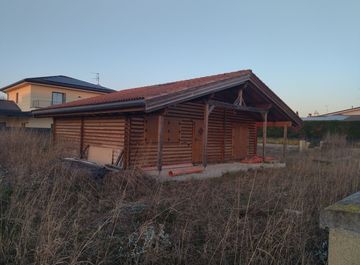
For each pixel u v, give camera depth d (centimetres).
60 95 2369
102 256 314
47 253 282
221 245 342
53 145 1016
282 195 562
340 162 987
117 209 394
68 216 404
